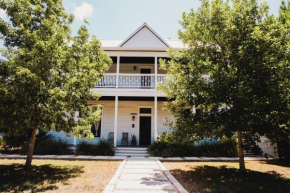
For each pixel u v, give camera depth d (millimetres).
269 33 5492
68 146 11812
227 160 10125
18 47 6781
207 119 6219
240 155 7293
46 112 5844
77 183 5629
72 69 6746
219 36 6352
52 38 6074
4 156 10141
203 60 6656
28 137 11805
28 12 6895
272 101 5527
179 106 7227
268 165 9023
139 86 13055
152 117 14922
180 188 5164
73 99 6734
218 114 6238
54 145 11367
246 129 5816
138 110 14969
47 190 4969
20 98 5699
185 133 6691
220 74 5836
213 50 6652
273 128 5859
